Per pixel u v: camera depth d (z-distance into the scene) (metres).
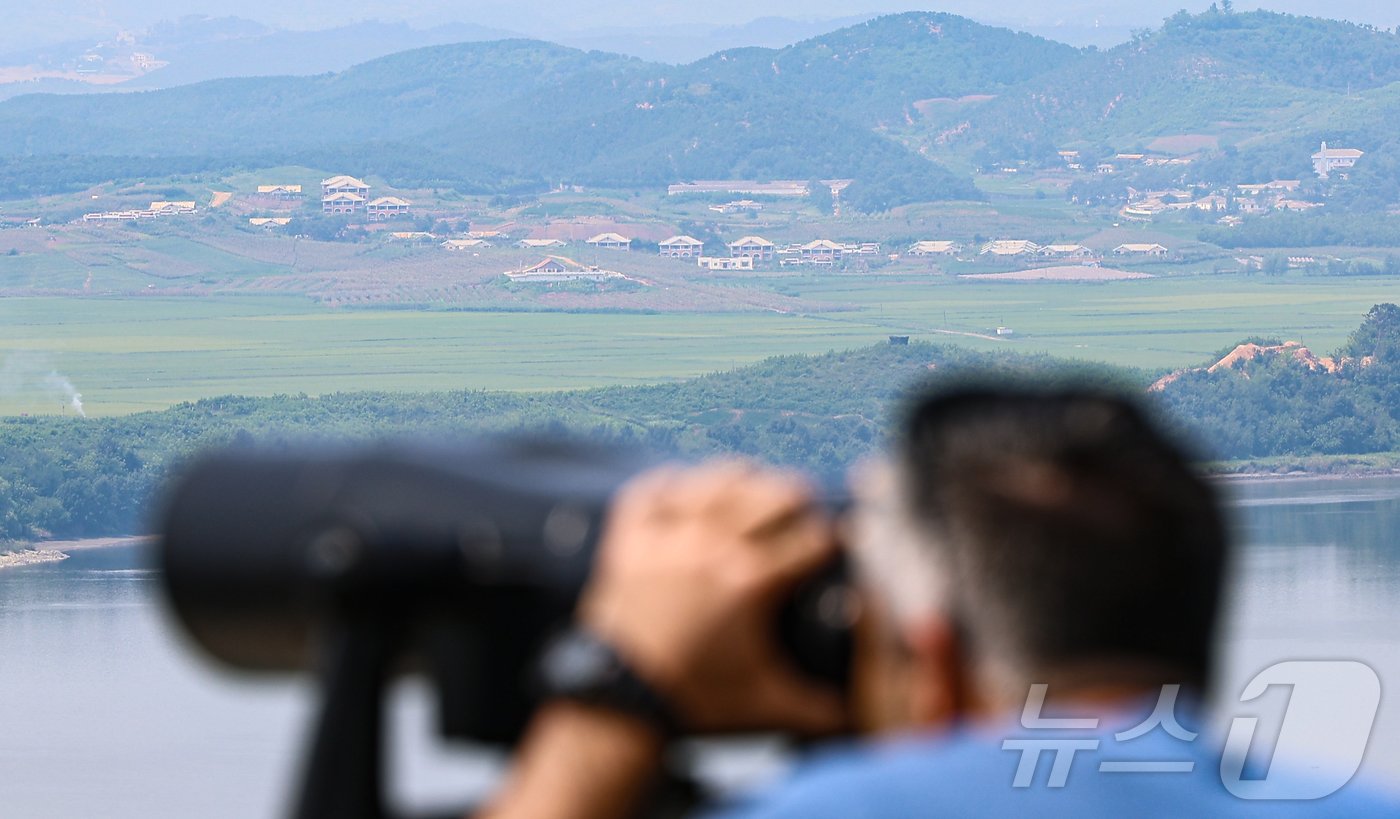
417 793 4.69
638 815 4.09
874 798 4.04
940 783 4.03
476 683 4.47
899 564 4.18
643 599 4.16
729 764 4.39
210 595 4.64
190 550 4.61
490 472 4.58
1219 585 4.11
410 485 4.50
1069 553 4.01
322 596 4.50
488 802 4.26
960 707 4.17
